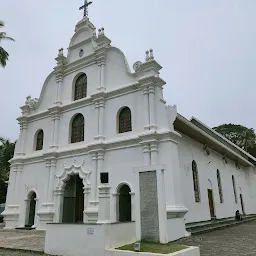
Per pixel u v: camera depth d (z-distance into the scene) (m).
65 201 17.81
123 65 17.64
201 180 18.34
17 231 16.89
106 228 8.63
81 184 18.47
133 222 10.09
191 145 18.00
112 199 15.06
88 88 18.95
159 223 9.27
